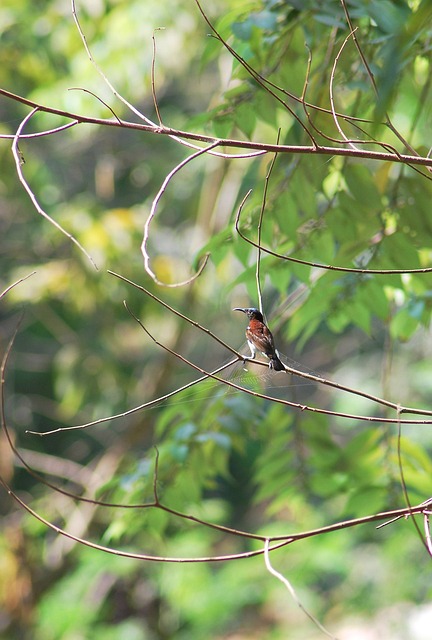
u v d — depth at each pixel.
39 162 16.36
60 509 13.42
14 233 16.61
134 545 14.80
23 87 14.92
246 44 6.73
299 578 14.35
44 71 14.45
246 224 6.72
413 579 15.81
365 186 6.51
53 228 14.38
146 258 4.20
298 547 14.20
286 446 8.55
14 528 13.21
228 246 6.97
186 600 14.30
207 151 4.70
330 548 14.23
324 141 6.39
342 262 6.85
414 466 8.00
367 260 6.93
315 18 6.00
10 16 14.05
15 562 12.98
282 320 8.11
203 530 15.46
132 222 14.52
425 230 6.66
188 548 14.41
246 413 8.10
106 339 15.75
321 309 7.21
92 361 15.93
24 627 13.02
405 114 8.72
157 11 12.74
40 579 13.05
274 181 6.57
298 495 8.84
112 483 8.23
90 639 14.17
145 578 15.70
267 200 6.61
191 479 8.18
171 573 14.27
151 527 8.27
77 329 16.62
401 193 6.66
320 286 6.98
